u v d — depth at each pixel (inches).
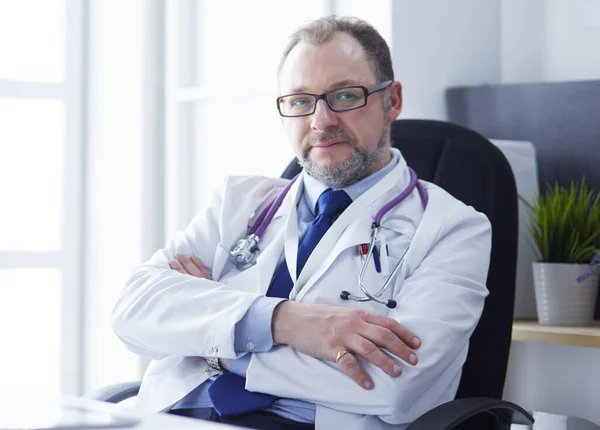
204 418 60.9
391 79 68.4
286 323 57.9
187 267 67.9
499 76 98.0
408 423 57.7
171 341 61.1
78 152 119.3
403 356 55.4
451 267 61.6
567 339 72.6
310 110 65.4
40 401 44.8
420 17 92.3
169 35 114.7
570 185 84.4
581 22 89.0
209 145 113.0
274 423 58.0
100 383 117.6
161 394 63.1
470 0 96.1
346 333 56.1
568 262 78.5
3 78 115.6
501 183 68.6
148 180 116.1
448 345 57.6
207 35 113.4
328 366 56.3
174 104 114.3
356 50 65.4
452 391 62.2
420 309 58.4
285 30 104.6
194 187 114.5
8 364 116.6
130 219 116.2
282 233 66.8
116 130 117.3
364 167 66.1
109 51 117.9
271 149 106.5
